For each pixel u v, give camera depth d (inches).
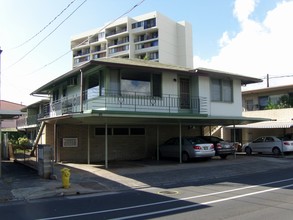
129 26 3496.6
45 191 456.1
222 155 925.8
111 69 752.3
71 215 324.5
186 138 852.0
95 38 3762.3
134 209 346.9
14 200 416.5
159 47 3353.8
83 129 890.7
